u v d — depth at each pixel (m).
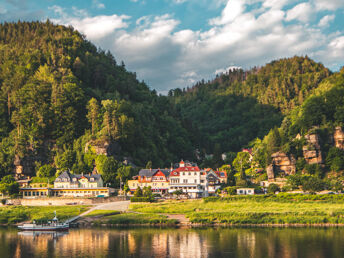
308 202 151.50
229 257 89.00
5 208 155.62
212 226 125.69
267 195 159.75
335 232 112.94
